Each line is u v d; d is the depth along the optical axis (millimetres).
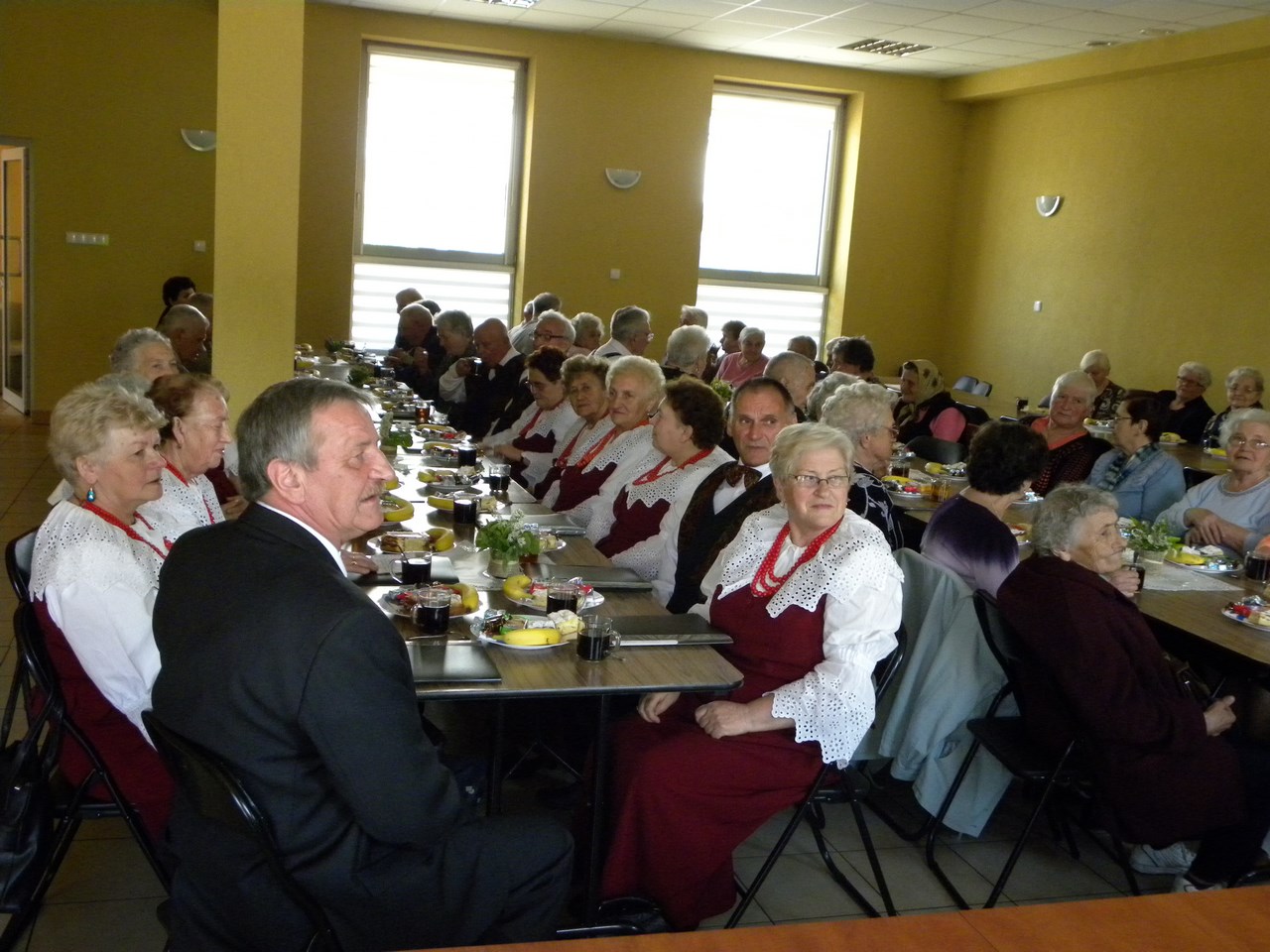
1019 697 2602
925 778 2746
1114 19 7711
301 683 1443
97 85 8367
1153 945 1244
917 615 2836
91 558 2006
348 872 1533
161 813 2082
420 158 9633
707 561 2885
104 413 2078
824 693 2260
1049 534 2541
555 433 4785
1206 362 8227
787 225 10703
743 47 9492
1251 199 7844
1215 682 3262
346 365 7328
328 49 9000
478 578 2637
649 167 9828
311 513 1598
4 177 8883
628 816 2258
